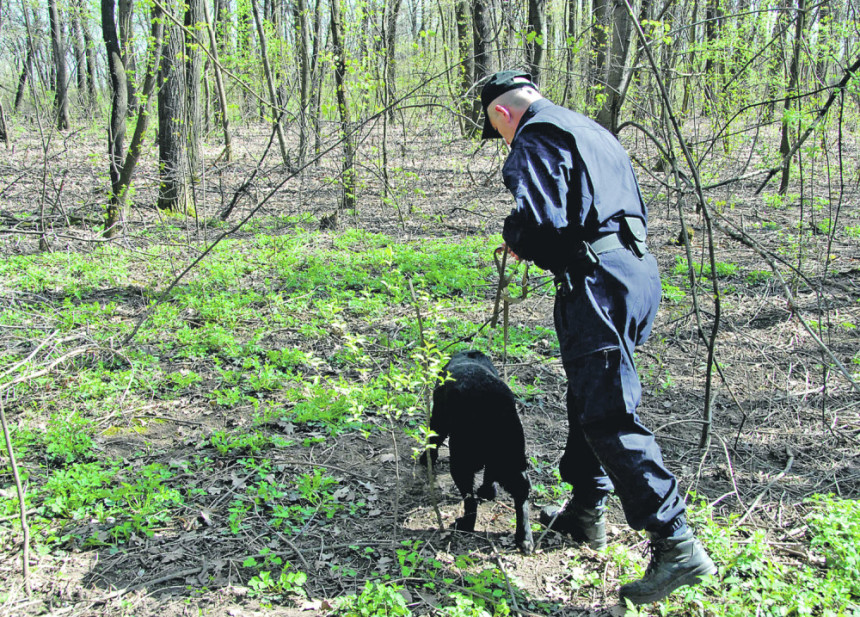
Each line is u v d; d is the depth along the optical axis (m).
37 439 4.55
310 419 4.99
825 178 14.26
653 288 3.07
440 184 15.26
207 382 5.73
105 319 7.05
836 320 6.91
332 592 3.23
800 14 5.62
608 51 9.76
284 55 13.68
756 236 10.44
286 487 4.17
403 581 3.29
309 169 15.12
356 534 3.71
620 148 3.14
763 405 5.26
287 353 6.09
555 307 3.10
